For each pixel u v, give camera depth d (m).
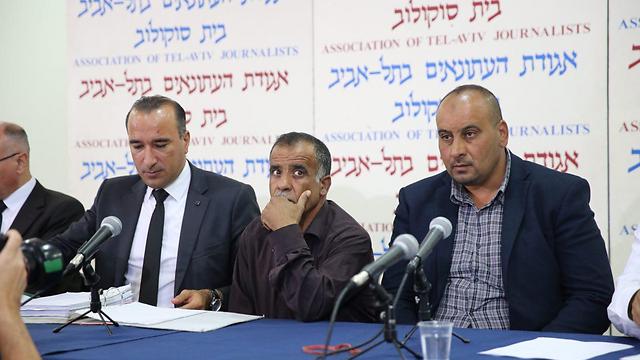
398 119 4.12
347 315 2.89
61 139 4.85
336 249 2.96
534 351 2.02
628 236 3.72
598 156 3.76
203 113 4.48
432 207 3.10
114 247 3.49
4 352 1.79
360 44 4.18
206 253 3.41
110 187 3.64
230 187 3.56
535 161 3.87
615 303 2.29
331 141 4.24
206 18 4.48
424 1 4.06
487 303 2.92
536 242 2.90
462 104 2.90
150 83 4.58
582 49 3.78
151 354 2.01
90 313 2.70
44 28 4.88
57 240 3.51
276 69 4.34
